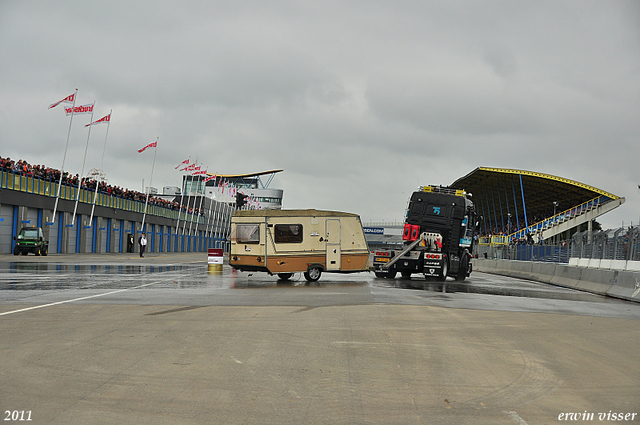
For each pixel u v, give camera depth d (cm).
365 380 723
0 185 4309
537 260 4184
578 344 1018
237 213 2338
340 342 970
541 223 7594
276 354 862
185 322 1152
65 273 2516
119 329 1052
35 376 708
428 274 2683
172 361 801
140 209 7144
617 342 1055
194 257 5791
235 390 663
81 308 1333
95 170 6059
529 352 927
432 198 2823
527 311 1509
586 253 3372
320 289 2017
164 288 1922
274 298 1662
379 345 951
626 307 1767
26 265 3034
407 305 1543
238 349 891
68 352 846
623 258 2770
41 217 4922
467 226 2927
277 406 605
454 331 1118
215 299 1603
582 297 2106
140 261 4212
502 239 7356
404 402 631
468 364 827
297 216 2362
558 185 7294
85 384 677
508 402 642
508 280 3128
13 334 981
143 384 681
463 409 611
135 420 554
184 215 9019
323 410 596
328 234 2420
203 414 575
